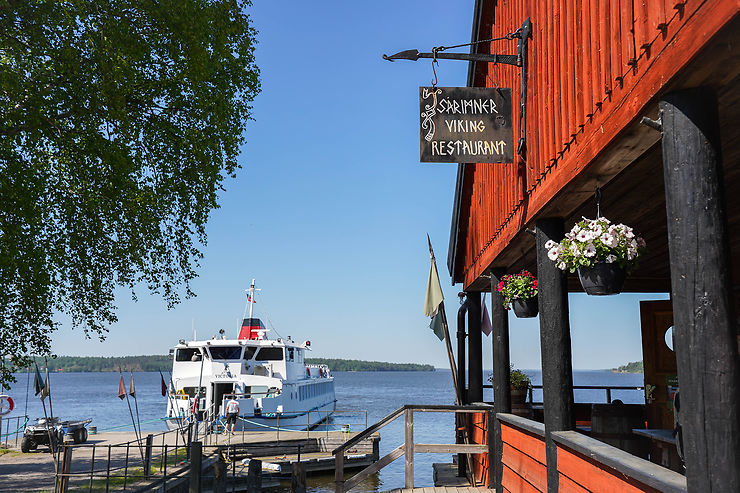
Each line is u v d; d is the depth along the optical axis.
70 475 11.68
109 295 15.68
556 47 5.32
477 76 8.84
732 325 2.89
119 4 13.56
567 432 5.46
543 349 5.80
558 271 5.84
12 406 20.16
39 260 13.74
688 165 3.04
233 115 17.31
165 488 13.02
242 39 17.78
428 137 5.96
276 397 27.53
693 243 2.97
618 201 5.47
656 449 6.01
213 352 29.56
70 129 13.75
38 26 12.13
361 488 20.06
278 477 19.20
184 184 15.93
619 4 3.81
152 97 15.27
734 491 2.80
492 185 8.48
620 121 3.74
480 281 10.18
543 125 5.71
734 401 2.84
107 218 15.25
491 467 8.98
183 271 16.58
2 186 12.73
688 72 2.92
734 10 2.43
